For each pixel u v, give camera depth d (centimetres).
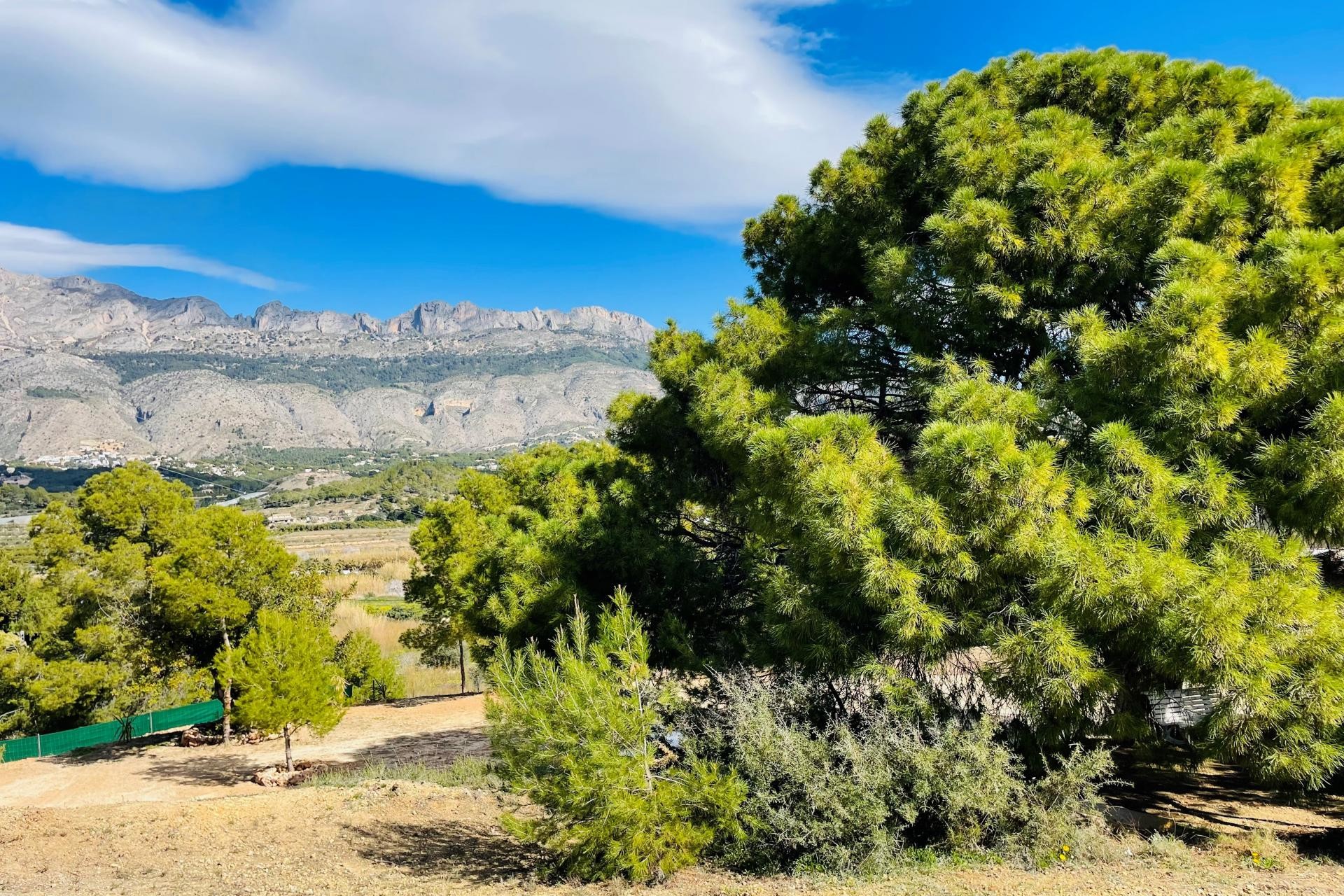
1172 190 734
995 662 723
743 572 1189
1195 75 929
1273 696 630
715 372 1012
